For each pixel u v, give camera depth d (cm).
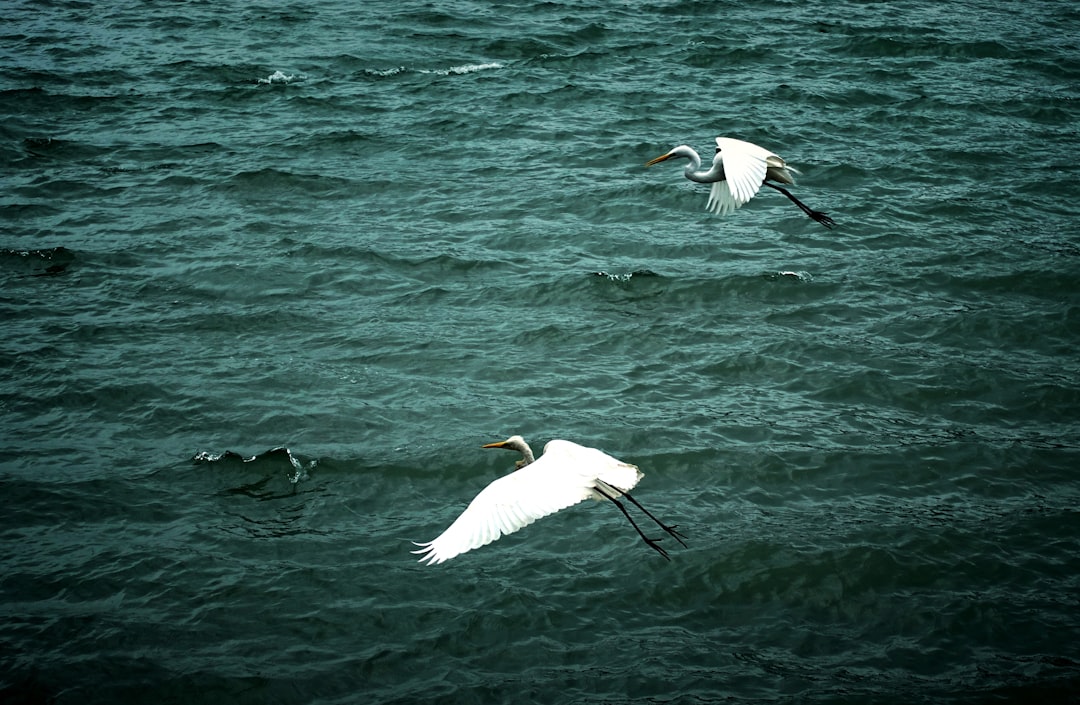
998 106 4072
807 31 4862
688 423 2273
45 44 4553
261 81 4188
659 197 3309
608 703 1600
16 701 1588
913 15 5159
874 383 2428
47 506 2014
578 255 2989
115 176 3425
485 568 1869
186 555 1898
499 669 1662
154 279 2845
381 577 1847
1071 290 2825
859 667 1677
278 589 1817
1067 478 2127
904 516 2006
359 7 5116
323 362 2500
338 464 2141
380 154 3600
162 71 4281
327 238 3059
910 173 3506
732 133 3759
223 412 2309
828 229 3141
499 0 5241
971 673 1662
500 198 3306
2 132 3678
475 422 2278
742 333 2628
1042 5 5419
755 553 1898
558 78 4250
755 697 1612
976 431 2272
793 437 2233
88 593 1803
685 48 4584
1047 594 1820
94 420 2283
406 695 1611
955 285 2848
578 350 2559
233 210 3225
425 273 2894
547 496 1023
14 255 2911
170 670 1650
